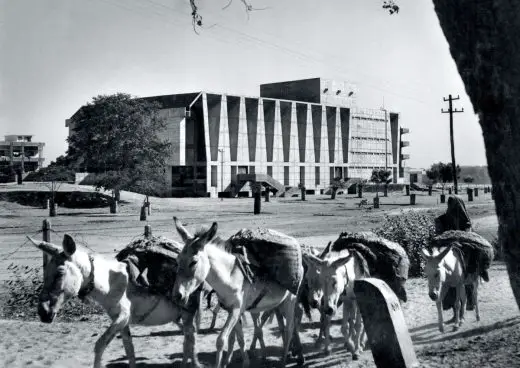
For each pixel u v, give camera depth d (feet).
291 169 358.84
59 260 20.75
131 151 178.91
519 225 9.41
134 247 24.34
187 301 22.63
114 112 180.14
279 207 207.21
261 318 30.04
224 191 314.76
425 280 57.93
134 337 33.88
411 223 63.77
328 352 29.68
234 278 24.00
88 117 185.47
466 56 9.87
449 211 45.01
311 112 373.81
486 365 21.97
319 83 394.52
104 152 179.73
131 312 22.95
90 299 21.79
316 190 374.84
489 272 61.77
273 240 26.20
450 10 9.96
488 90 9.57
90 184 252.62
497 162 9.63
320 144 380.17
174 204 206.59
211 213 171.83
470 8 9.57
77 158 191.83
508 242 9.63
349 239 32.76
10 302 45.93
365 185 374.84
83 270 21.15
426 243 61.67
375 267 31.37
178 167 309.63
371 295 19.02
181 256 22.04
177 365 27.30
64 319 40.70
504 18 9.21
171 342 32.50
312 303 26.81
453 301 39.37
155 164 183.01
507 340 25.75
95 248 83.20
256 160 335.26
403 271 32.01
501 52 9.32
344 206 214.07
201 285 24.47
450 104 191.62
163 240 24.84
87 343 31.96
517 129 9.28
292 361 29.07
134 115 182.19
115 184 173.58
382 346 18.75
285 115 362.74
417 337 33.53
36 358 27.37
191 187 310.65
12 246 90.58
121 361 27.99
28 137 442.91
